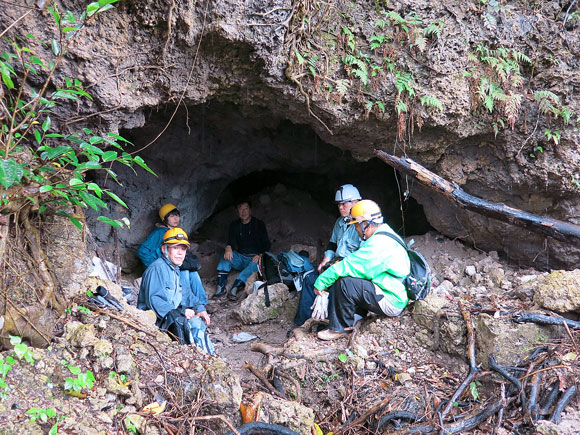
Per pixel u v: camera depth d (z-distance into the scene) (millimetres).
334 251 5422
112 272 5297
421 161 5227
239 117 5836
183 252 4555
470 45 4586
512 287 4953
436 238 5988
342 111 4531
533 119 4754
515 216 3641
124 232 6293
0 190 2797
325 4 4223
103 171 5781
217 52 3990
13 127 3033
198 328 4660
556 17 4629
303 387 4211
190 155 6379
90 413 2959
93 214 6027
